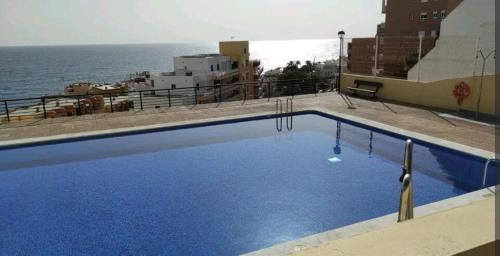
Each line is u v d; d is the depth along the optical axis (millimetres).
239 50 69125
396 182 6590
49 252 4551
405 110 11102
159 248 4598
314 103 12656
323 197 6016
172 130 9820
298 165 7527
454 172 6840
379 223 4273
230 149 8570
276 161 7766
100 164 7637
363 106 11898
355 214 5430
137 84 58594
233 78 63750
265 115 11000
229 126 10359
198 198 6043
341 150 8398
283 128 10180
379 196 6023
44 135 8836
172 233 4953
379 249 1223
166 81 51531
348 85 14664
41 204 5883
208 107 12312
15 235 4965
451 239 1286
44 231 5059
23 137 8680
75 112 18688
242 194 6180
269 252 3674
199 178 6895
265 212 5520
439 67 17391
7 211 5660
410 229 1379
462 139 7973
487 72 13984
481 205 1609
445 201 4840
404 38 25422
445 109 11062
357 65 38156
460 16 23109
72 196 6172
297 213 5492
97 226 5172
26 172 7219
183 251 4527
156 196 6133
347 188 6355
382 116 10398
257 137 9438
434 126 9148
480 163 6852
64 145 8656
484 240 1272
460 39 16781
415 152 7836
